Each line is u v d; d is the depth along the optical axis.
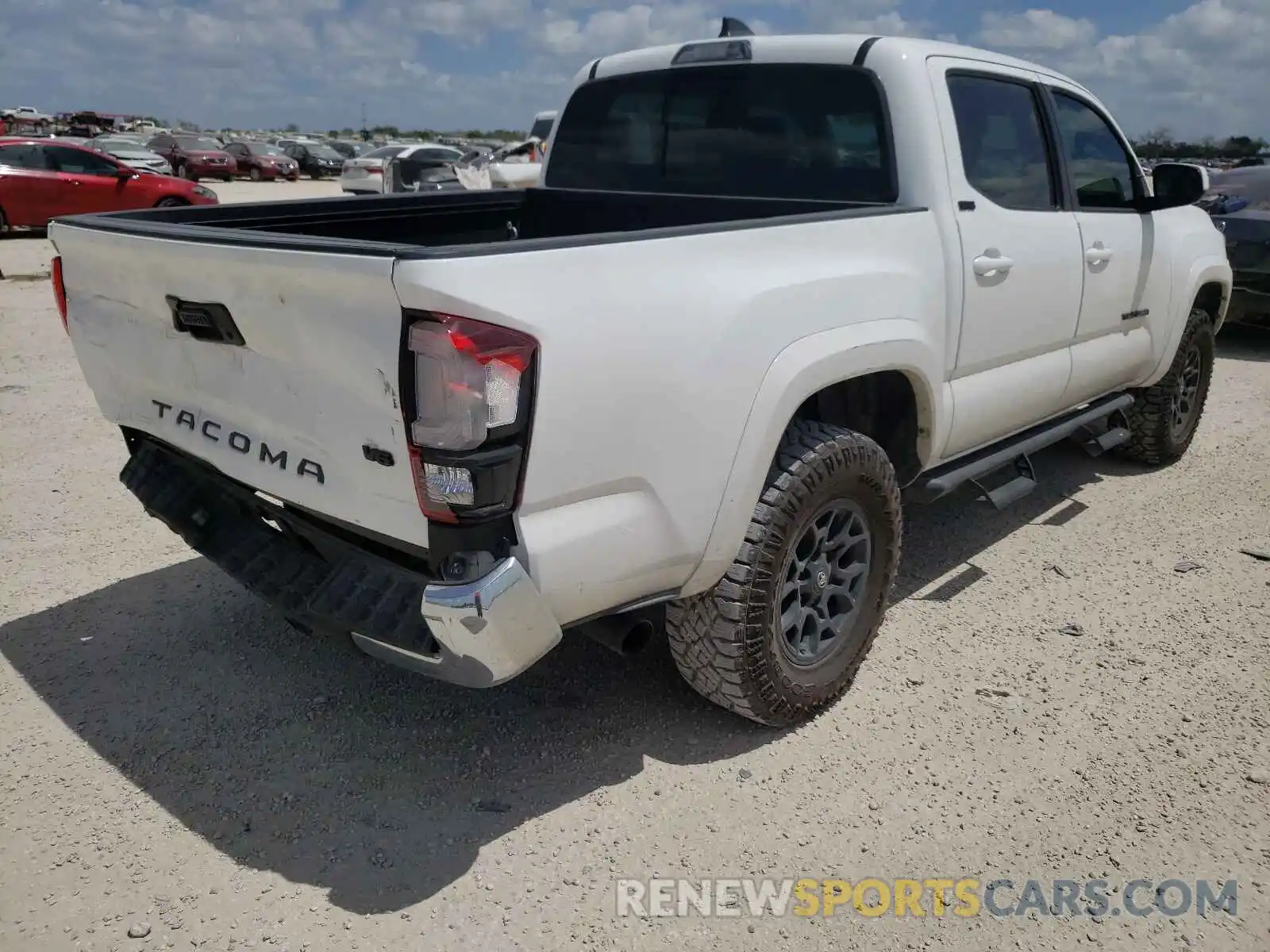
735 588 2.73
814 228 2.86
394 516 2.28
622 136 4.34
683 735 3.05
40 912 2.33
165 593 3.90
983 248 3.53
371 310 2.12
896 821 2.69
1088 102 4.41
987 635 3.70
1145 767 2.93
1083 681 3.39
